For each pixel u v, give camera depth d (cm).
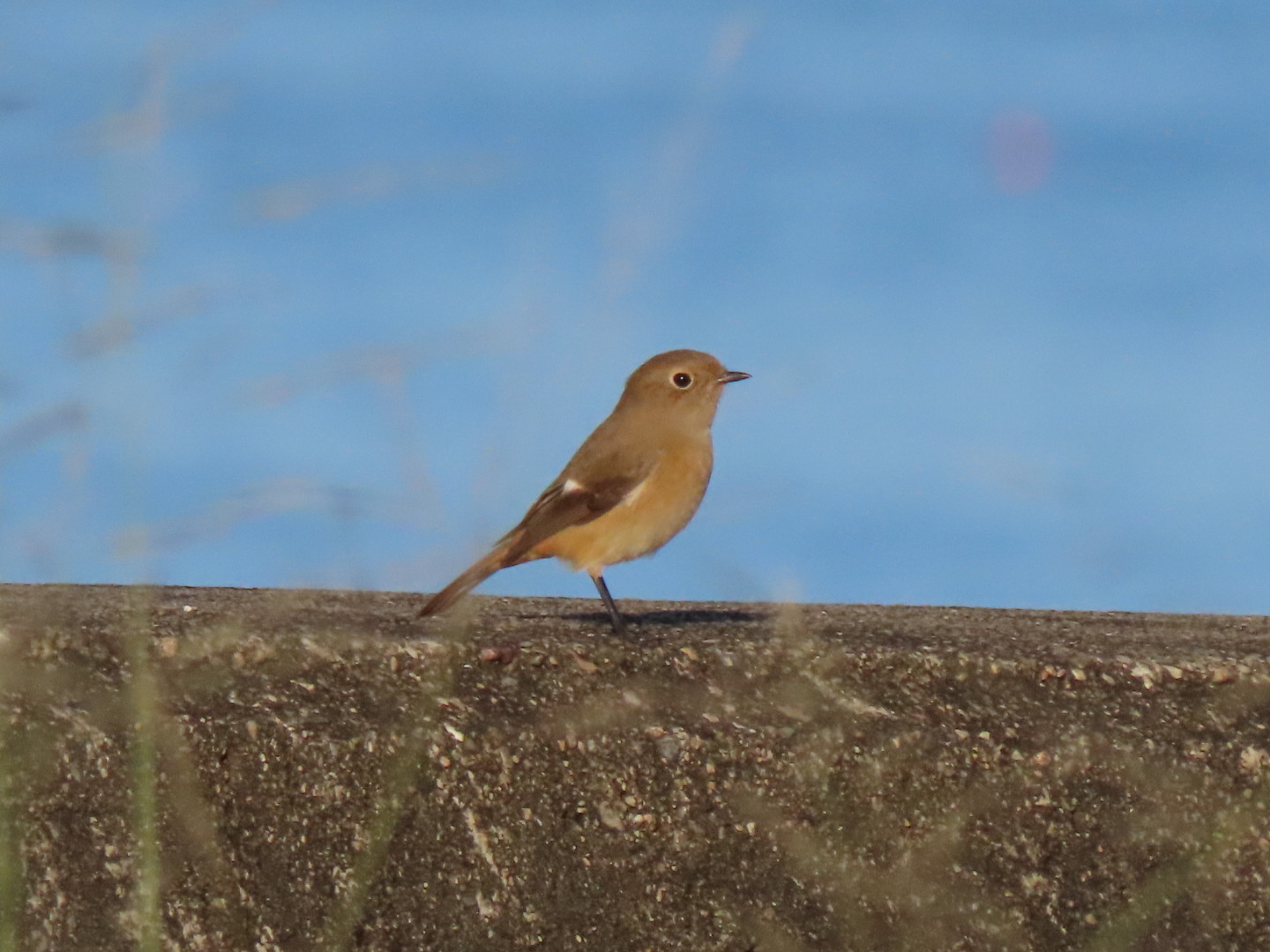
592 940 888
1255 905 918
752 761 905
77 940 855
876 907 904
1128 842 920
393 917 873
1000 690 986
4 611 1028
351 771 874
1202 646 1065
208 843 863
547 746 891
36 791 859
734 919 895
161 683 924
